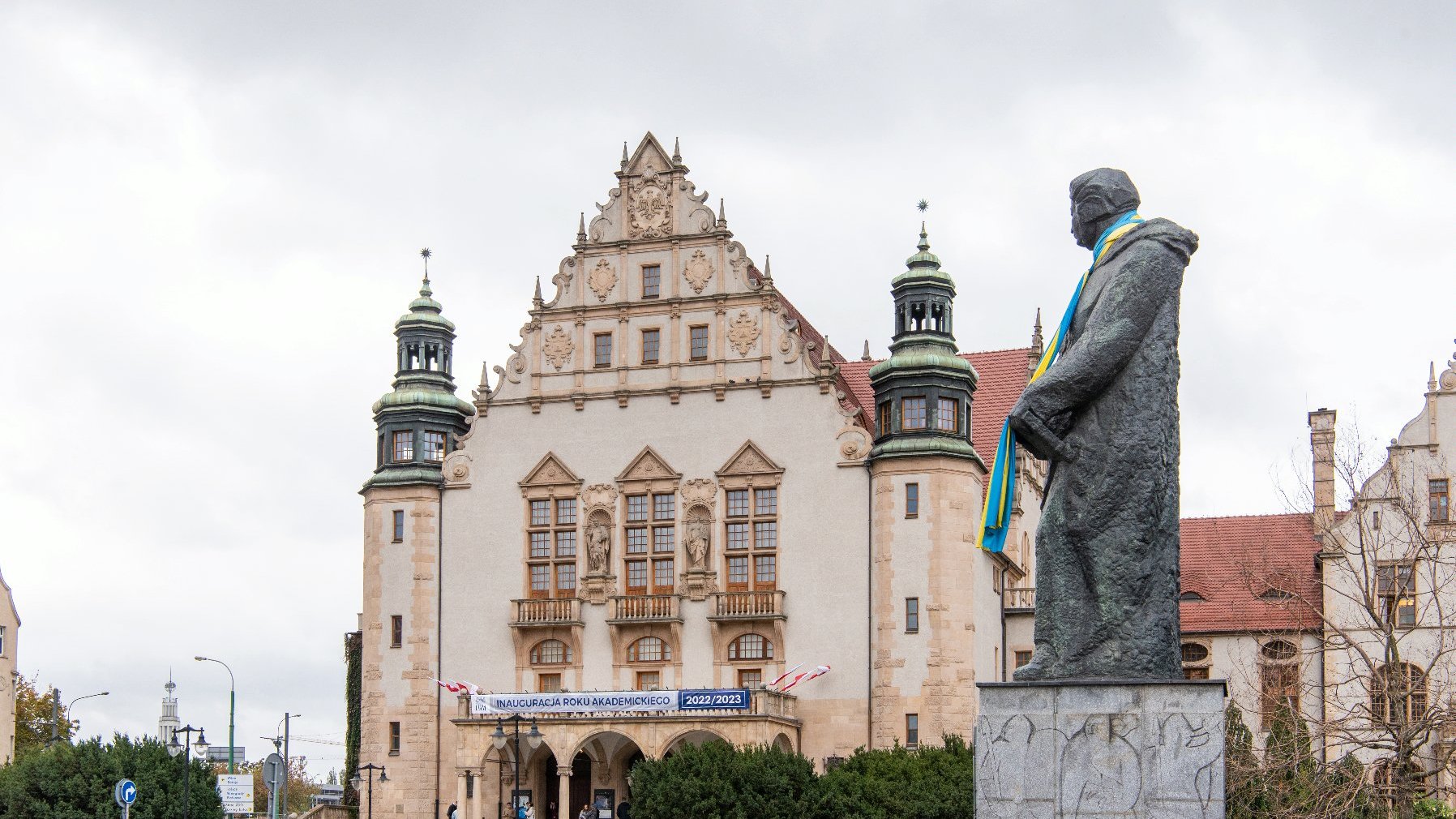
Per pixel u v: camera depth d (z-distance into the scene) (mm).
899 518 79312
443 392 87812
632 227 85000
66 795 70812
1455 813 52219
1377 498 75938
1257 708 75000
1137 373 14406
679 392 83125
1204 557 85688
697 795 62875
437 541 85562
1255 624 80438
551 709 78125
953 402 80438
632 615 81875
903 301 81188
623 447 83750
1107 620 14305
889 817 62344
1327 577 76938
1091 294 14805
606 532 83250
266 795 153625
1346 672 75188
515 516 84750
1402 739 41625
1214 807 13570
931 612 78312
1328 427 85688
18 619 105000
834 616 79812
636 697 76938
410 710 84250
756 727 75688
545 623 82688
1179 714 13758
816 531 80688
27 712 115812
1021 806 13969
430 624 84750
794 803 62750
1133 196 15219
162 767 72188
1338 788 41594
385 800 83812
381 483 86125
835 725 79062
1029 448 14844
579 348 84938
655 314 84125
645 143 85312
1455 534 73312
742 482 81875
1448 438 76062
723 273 83375
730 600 80812
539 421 85125
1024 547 89938
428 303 88562
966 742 69062
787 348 82250
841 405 81438
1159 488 14375
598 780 82250
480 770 78688
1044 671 14445
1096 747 13891
